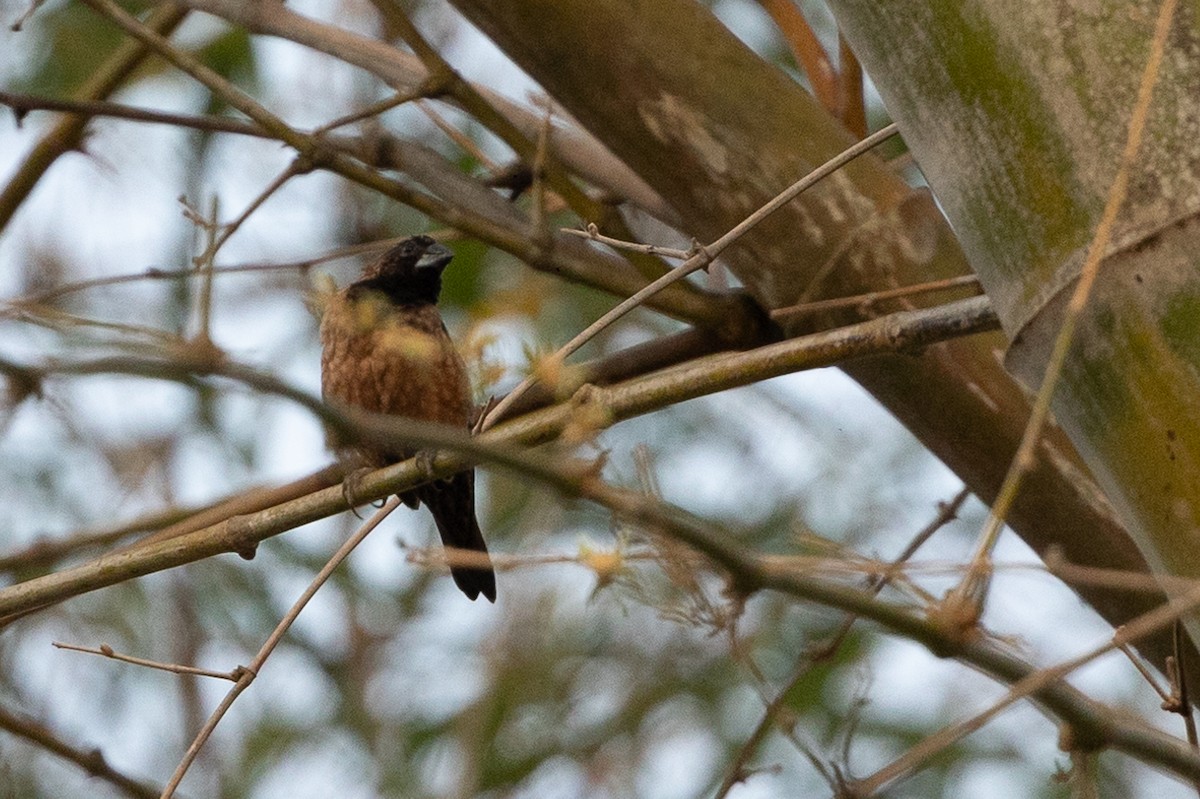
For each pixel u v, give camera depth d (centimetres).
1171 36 442
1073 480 746
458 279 1402
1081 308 430
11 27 904
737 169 814
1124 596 731
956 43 484
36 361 404
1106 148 443
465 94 880
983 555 411
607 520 707
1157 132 434
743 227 659
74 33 1416
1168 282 426
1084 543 745
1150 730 504
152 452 1357
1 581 1314
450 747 1538
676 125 817
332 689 1596
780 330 854
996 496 784
